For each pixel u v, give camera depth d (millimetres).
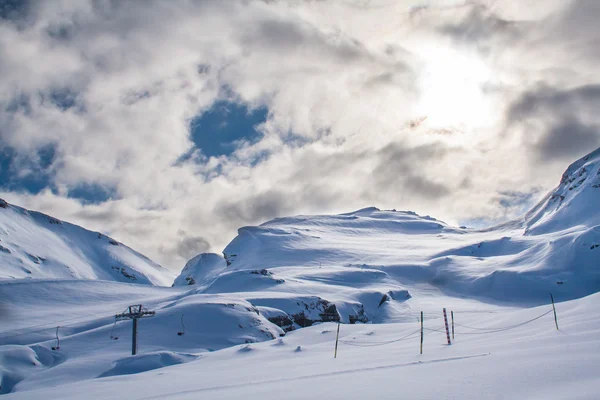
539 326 29312
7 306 108125
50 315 102938
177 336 61031
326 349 40562
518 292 140000
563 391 11781
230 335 63344
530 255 164000
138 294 141500
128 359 44688
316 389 15695
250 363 35312
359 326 59438
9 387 47688
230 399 15438
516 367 15633
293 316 88000
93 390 26172
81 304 120250
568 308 32812
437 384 14344
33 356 53938
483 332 34094
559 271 143750
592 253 145000
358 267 180375
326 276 150625
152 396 19766
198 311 67188
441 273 171625
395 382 15516
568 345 19312
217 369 32719
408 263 186500
